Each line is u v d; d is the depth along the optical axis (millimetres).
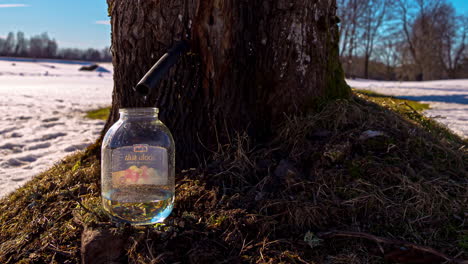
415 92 10734
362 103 2664
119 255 1457
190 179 1923
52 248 1596
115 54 2252
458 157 2090
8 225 1862
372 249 1499
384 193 1744
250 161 1989
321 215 1619
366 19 41625
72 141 4461
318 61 2268
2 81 18766
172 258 1430
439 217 1637
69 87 15156
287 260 1431
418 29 42000
